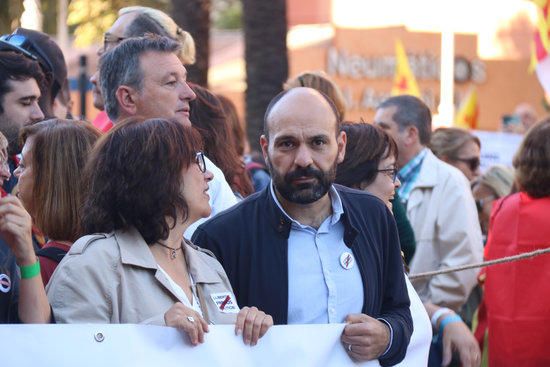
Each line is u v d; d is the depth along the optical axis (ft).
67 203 14.23
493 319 20.85
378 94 82.38
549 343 20.30
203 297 13.29
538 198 20.53
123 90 17.15
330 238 14.33
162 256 13.01
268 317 13.05
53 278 12.43
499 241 20.88
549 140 20.31
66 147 14.37
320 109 13.83
